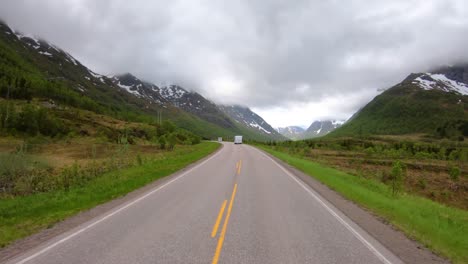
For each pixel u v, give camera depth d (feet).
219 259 19.60
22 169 63.16
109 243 22.34
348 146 290.35
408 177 115.96
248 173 66.64
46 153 119.03
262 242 22.90
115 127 278.26
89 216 30.27
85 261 19.15
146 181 53.26
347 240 23.80
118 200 38.19
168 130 275.59
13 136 175.52
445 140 578.66
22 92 350.64
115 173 62.49
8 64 546.26
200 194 41.98
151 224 27.30
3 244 22.31
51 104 345.92
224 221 28.43
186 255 20.17
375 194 47.34
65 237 23.71
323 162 124.57
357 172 99.60
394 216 31.96
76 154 117.91
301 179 59.62
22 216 30.27
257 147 216.74
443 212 40.60
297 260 19.70
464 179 122.52
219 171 69.36
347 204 37.70
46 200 37.93
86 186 48.16
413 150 279.28
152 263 18.86
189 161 92.68
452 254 21.61
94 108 445.37
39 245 22.03
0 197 42.14
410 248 22.58
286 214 31.65
